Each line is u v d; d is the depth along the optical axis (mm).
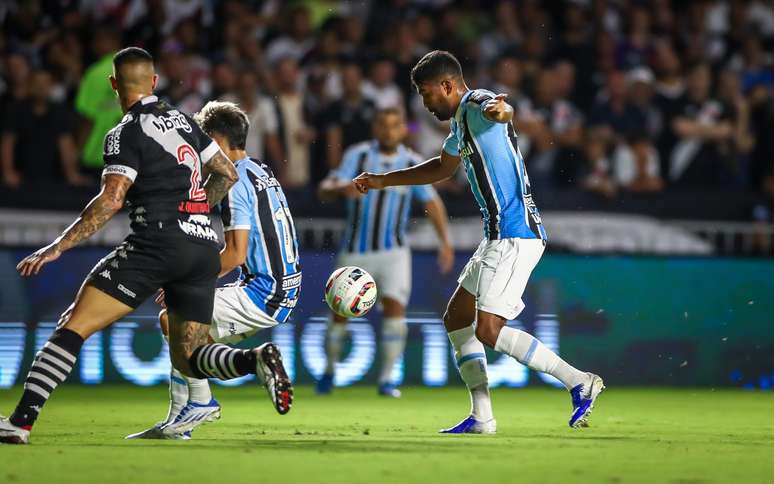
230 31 56969
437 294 46750
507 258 24016
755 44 63188
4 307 44531
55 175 50031
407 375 46406
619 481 16391
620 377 47344
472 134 24016
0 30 56219
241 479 16188
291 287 25219
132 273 20984
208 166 22000
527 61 57906
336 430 26000
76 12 55250
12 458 18750
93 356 45125
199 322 21641
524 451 20688
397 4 61469
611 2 63656
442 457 19406
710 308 48031
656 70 60312
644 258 47688
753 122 57438
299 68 57844
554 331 46906
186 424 23000
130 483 15766
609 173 55031
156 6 56375
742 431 26984
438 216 41500
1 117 49969
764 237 49375
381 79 55125
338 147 52375
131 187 21141
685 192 50281
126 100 21500
